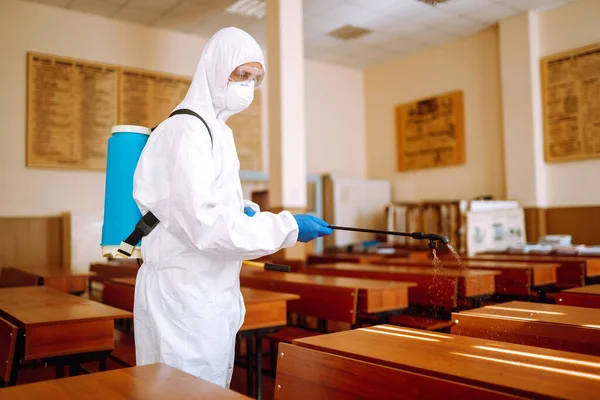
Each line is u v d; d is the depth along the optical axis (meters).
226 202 1.57
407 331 1.58
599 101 5.95
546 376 1.10
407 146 8.05
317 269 4.53
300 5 5.52
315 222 1.60
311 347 1.41
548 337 1.80
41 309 2.40
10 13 5.69
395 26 6.80
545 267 4.18
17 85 5.71
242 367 3.55
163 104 6.62
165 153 1.50
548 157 6.36
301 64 5.50
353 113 8.59
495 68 6.95
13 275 4.94
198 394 1.02
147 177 1.51
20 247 5.67
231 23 6.51
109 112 6.23
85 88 6.09
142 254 1.53
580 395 0.98
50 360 2.13
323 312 3.24
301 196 5.41
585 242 6.07
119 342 3.14
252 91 1.65
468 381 1.09
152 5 5.95
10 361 2.07
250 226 1.44
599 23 5.98
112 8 6.01
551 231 6.34
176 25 6.55
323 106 8.23
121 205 1.58
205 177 1.44
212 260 1.51
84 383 1.08
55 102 5.90
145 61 6.54
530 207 6.38
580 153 6.09
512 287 4.11
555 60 6.30
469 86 7.26
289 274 3.99
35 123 5.77
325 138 8.21
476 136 7.19
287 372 1.42
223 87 1.59
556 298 2.55
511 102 6.57
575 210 6.16
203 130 1.49
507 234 6.04
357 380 1.25
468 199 7.29
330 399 1.30
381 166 8.47
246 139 7.23
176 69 6.78
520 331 1.85
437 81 7.66
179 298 1.48
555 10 6.32
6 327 2.17
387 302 3.15
